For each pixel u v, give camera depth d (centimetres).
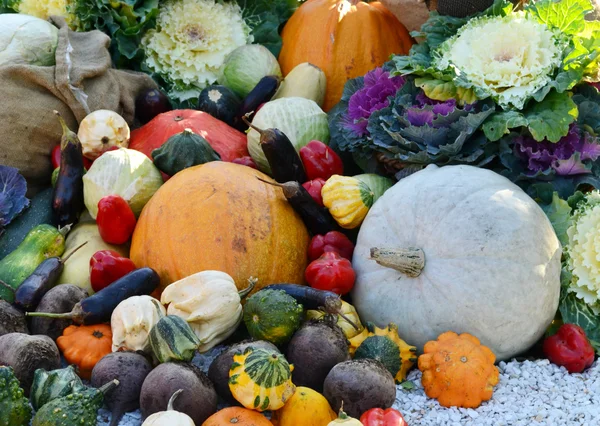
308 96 289
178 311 230
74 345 229
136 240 247
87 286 246
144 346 227
